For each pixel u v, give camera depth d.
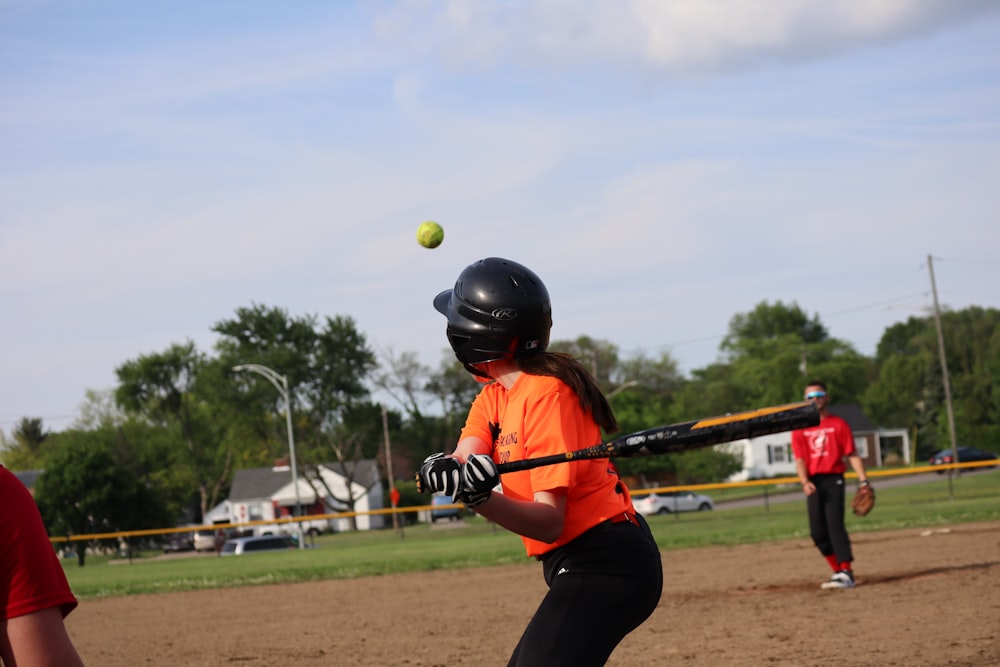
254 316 139.25
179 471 168.88
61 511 93.56
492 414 7.69
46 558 4.93
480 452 7.54
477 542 51.03
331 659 16.02
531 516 6.73
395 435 149.00
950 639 14.45
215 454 178.50
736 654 14.44
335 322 141.00
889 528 35.69
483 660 15.23
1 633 4.83
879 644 14.45
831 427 20.97
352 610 22.59
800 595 20.23
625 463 123.81
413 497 149.88
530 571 29.36
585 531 7.16
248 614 23.05
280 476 164.25
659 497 89.88
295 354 137.62
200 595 28.47
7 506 4.84
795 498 98.88
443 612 21.12
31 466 186.88
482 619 19.72
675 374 191.38
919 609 17.30
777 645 14.91
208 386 142.88
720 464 125.94
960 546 27.66
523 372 7.45
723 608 19.08
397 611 21.78
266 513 162.50
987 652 13.40
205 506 173.38
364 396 141.88
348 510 147.50
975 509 43.66
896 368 199.88
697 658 14.33
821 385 20.95
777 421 6.77
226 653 17.20
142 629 21.31
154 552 114.88
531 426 7.14
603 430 7.68
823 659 13.66
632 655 14.85
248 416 140.00
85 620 23.64
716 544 34.97
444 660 15.38
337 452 146.25
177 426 175.00
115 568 54.62
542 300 7.50
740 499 107.12
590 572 7.12
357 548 54.78
